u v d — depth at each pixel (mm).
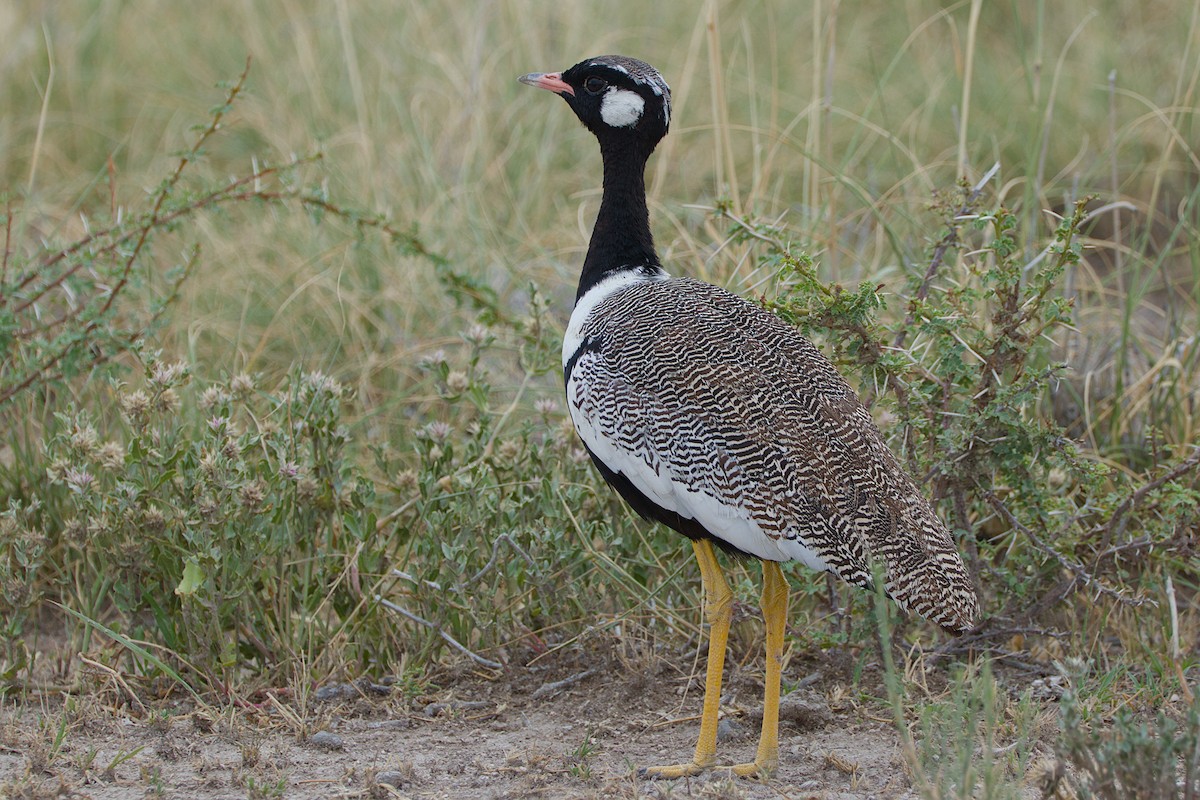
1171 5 18891
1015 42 19031
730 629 9891
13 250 13789
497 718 9188
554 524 10023
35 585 9984
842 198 15609
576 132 16984
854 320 9016
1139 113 17297
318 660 9555
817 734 8805
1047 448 9227
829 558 7652
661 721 9047
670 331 8320
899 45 19047
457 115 16375
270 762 8219
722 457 7852
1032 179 13492
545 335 11656
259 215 14867
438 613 9688
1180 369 11867
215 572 9422
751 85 15016
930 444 9445
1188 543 9344
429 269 14055
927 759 7508
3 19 17797
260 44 17969
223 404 9906
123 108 17609
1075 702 7719
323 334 13773
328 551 10219
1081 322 13414
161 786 7785
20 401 11586
